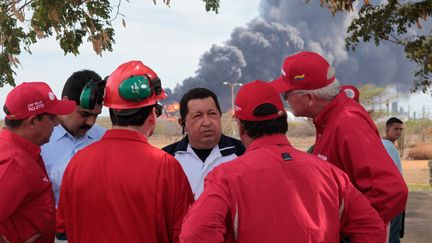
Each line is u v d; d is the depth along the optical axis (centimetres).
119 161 233
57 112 278
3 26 804
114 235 230
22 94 270
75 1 827
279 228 208
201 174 327
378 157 254
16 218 263
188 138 340
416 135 5969
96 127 374
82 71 338
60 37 838
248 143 236
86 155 240
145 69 246
